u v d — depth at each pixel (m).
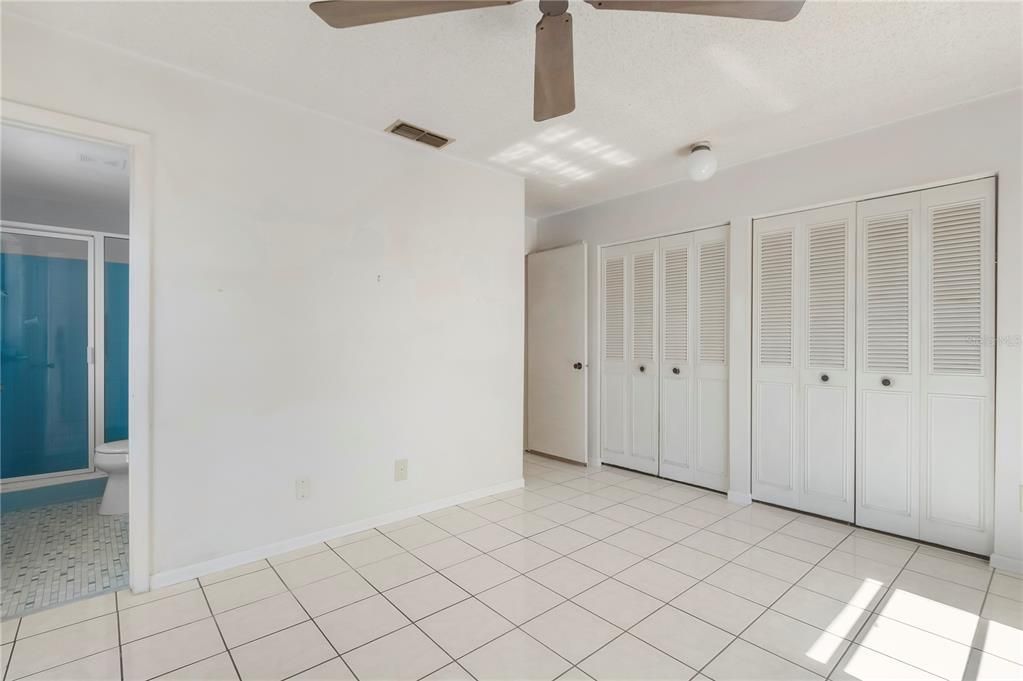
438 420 3.03
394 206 2.81
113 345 3.88
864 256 2.71
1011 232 2.24
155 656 1.63
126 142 1.98
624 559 2.35
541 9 1.47
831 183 2.80
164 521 2.08
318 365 2.51
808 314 2.93
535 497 3.29
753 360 3.16
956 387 2.42
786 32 1.83
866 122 2.59
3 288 3.49
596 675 1.55
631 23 1.77
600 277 4.12
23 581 2.14
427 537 2.61
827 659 1.63
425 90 2.29
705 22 1.77
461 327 3.14
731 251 3.24
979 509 2.36
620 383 4.00
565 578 2.16
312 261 2.49
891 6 1.68
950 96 2.31
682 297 3.57
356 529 2.66
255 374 2.31
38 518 2.95
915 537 2.55
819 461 2.89
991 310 2.32
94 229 3.78
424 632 1.77
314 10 1.37
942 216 2.46
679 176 3.45
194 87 2.14
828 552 2.43
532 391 4.63
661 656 1.64
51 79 1.83
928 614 1.89
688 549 2.47
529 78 2.18
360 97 2.36
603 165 3.24
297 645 1.69
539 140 2.86
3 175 3.08
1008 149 2.25
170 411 2.09
